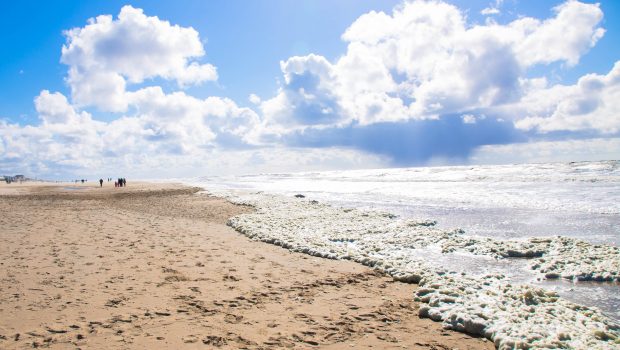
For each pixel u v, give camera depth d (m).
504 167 87.12
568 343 5.55
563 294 8.46
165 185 74.25
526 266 10.77
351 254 11.98
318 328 6.34
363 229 16.97
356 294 8.34
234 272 9.87
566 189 32.38
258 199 33.09
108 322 6.33
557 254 11.68
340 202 29.83
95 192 49.75
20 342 5.48
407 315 7.11
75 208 27.64
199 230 17.17
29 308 6.93
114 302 7.35
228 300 7.64
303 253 12.62
